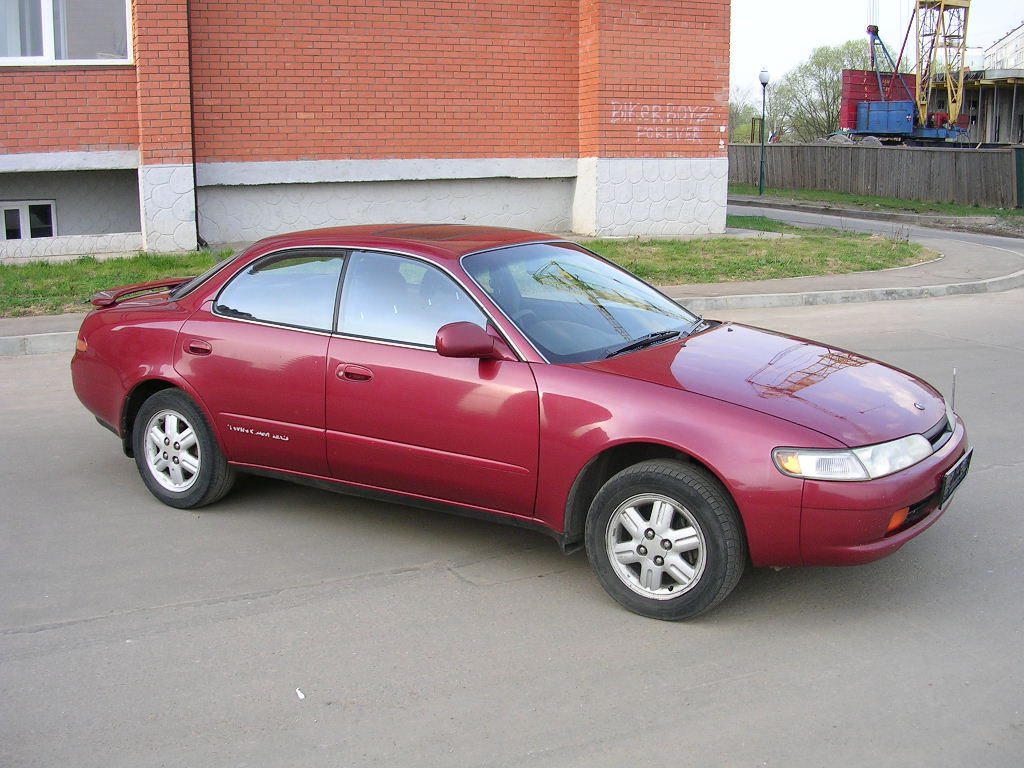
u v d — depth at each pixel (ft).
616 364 14.56
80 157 46.16
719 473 12.98
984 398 25.58
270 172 49.83
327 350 16.11
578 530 14.65
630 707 11.49
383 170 51.80
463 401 14.80
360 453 15.96
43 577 15.28
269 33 48.75
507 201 55.83
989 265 50.72
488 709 11.48
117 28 46.44
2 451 21.75
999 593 14.47
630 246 50.78
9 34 45.50
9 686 12.09
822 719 11.17
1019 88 143.64
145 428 18.28
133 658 12.76
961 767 10.23
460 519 17.83
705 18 55.11
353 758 10.55
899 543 13.11
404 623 13.73
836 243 55.36
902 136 133.80
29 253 46.21
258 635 13.39
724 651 12.84
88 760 10.56
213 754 10.66
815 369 15.05
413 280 15.88
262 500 18.85
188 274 40.78
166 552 16.29
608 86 53.67
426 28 51.37
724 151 57.21
